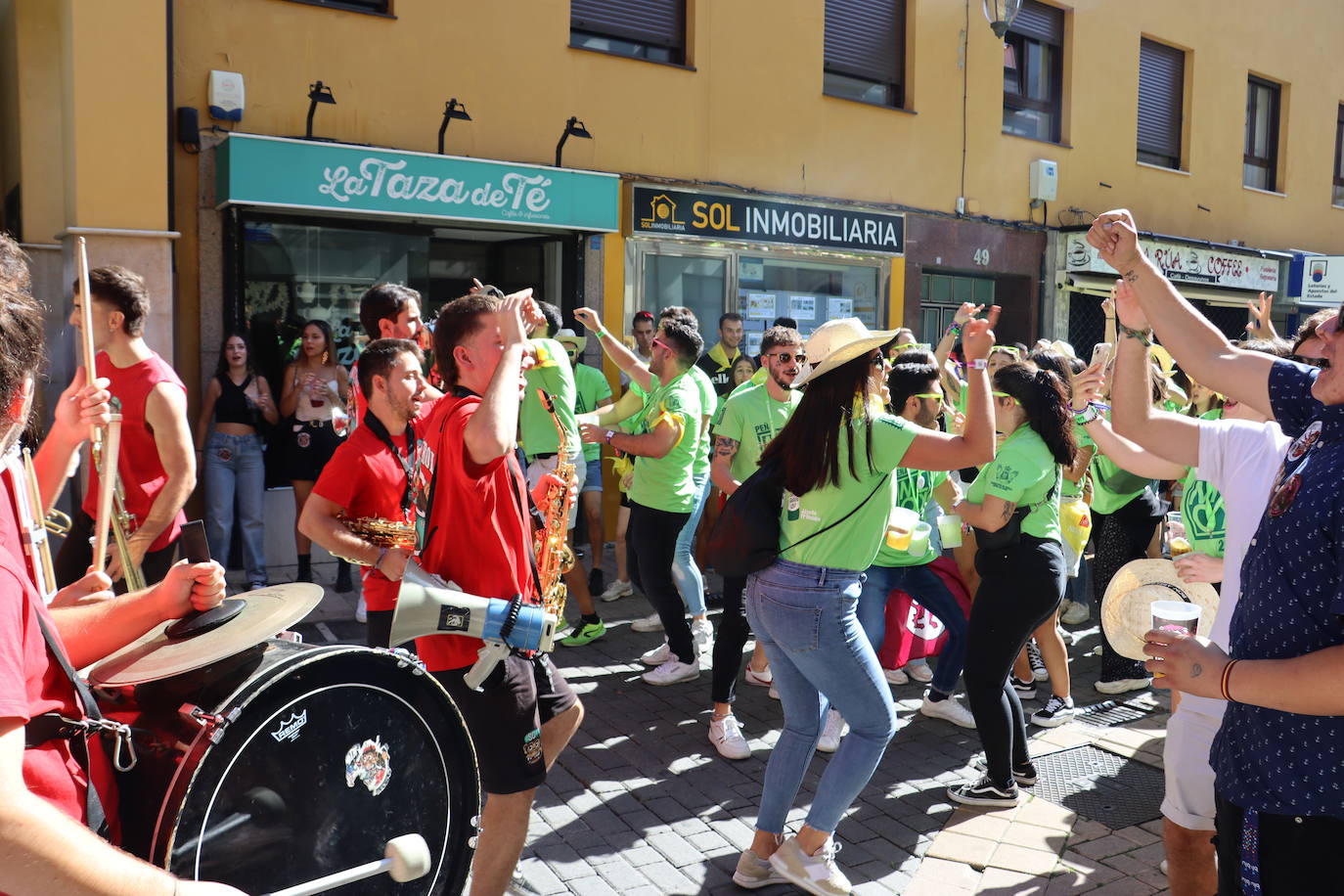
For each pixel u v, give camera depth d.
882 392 3.65
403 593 2.66
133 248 6.62
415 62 7.96
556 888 3.49
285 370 7.51
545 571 3.24
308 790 1.86
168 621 2.00
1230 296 14.10
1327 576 1.82
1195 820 2.70
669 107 9.36
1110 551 5.89
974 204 11.64
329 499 3.52
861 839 3.89
